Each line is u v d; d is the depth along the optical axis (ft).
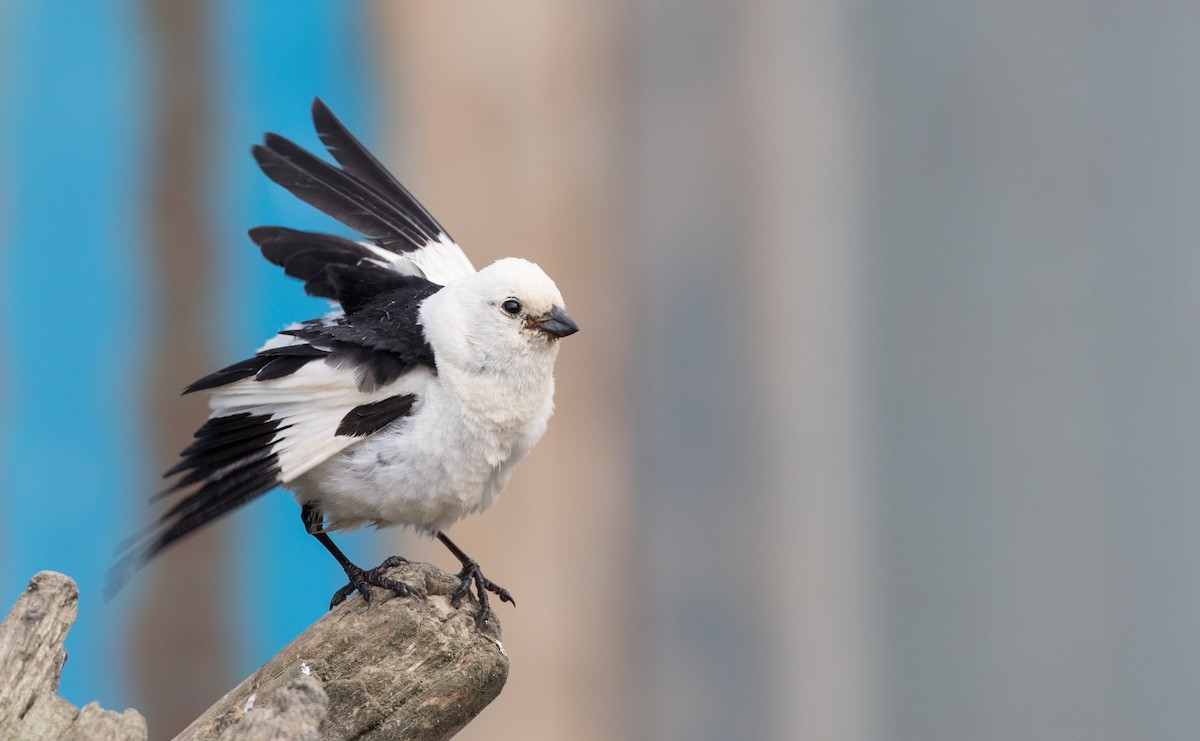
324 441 25.35
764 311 45.60
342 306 28.55
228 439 25.29
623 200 45.85
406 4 45.52
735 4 45.47
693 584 45.83
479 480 26.45
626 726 45.68
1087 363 44.60
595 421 45.68
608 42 45.65
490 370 25.99
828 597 45.57
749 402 45.65
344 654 21.95
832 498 45.60
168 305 46.39
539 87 45.42
